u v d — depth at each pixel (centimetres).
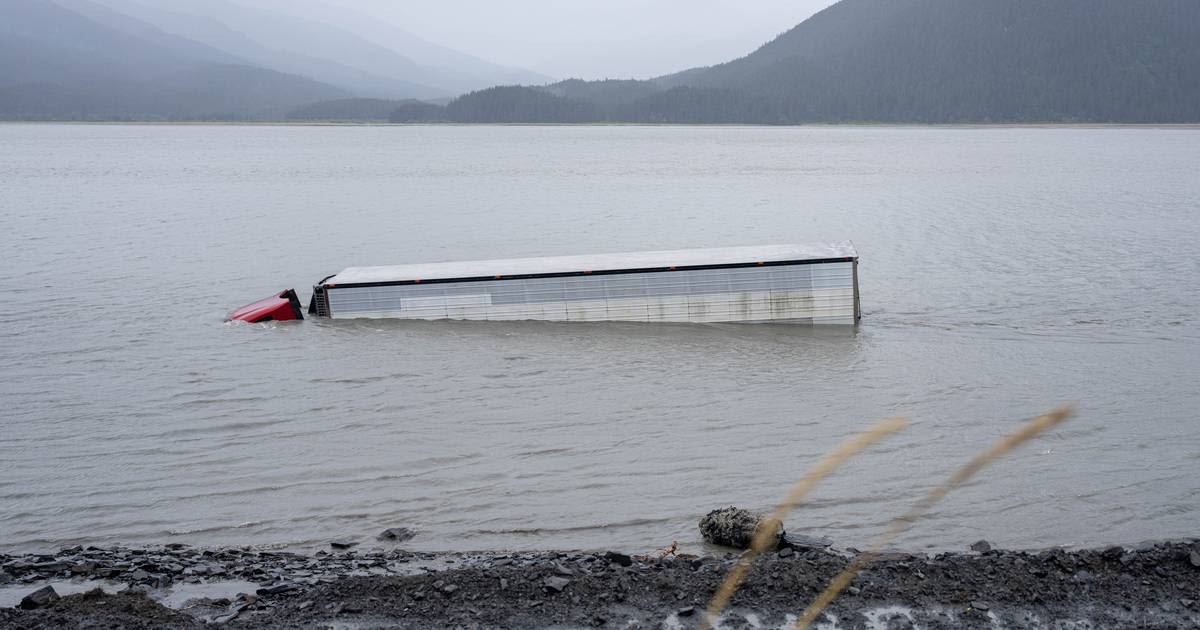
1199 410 2119
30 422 2144
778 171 11950
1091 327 2922
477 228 5756
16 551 1532
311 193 8600
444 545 1516
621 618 1208
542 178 10562
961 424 2048
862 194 8294
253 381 2452
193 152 18950
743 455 1880
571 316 3127
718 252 3306
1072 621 1184
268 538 1565
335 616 1230
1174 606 1216
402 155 17250
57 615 1228
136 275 4097
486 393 2325
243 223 6091
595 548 1488
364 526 1599
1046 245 4719
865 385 2344
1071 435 1966
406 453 1925
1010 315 3109
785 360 2602
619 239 5244
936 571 1315
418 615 1228
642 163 14062
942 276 3841
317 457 1914
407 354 2712
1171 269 3925
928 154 17225
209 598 1303
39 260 4500
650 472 1798
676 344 2802
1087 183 9475
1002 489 1688
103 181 10425
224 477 1822
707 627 1178
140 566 1422
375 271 3372
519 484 1753
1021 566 1329
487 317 3161
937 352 2662
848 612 1204
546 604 1245
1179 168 12256
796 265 3022
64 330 3036
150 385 2423
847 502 1639
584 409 2188
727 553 1444
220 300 3559
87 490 1767
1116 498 1648
